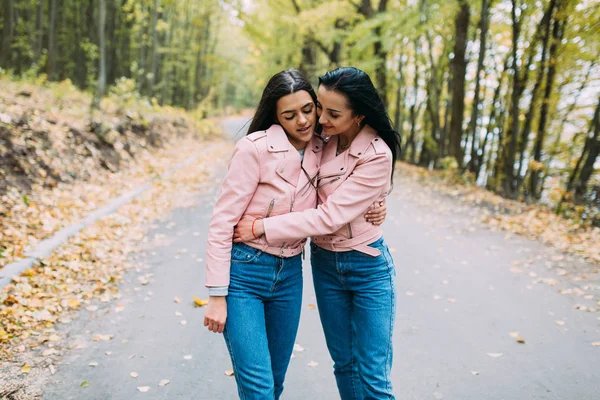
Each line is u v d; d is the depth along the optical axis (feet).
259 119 6.17
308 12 50.78
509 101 38.93
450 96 50.06
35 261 13.85
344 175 6.07
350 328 6.69
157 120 49.42
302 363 9.91
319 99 5.87
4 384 8.48
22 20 55.31
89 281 13.69
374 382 6.07
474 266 16.71
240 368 5.68
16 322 10.64
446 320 12.21
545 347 10.83
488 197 31.42
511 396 8.87
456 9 37.81
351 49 49.03
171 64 84.38
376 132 6.23
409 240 20.04
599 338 11.32
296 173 6.03
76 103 37.83
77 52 67.51
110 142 30.30
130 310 12.16
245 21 63.21
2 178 18.79
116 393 8.52
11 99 28.12
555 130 46.52
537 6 32.76
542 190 41.70
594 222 25.57
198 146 52.60
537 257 17.83
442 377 9.48
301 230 5.75
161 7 66.90
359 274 6.31
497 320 12.26
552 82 33.91
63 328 10.87
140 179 28.19
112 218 19.80
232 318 5.76
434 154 54.80
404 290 14.28
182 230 19.99
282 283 6.20
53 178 22.04
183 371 9.38
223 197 5.81
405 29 40.40
